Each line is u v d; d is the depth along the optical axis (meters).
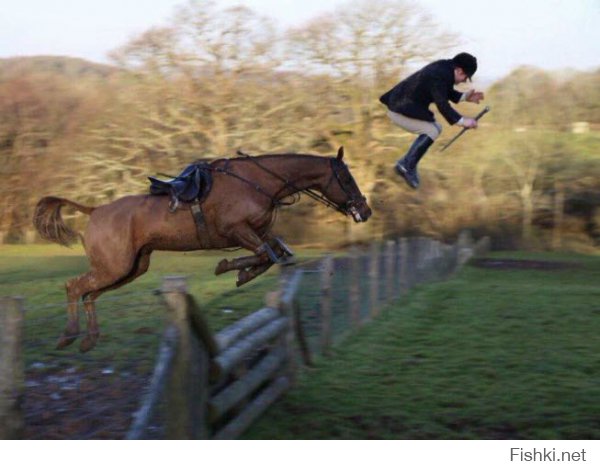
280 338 6.66
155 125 29.52
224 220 7.64
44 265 22.23
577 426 5.78
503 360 7.89
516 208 32.38
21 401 4.46
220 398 5.20
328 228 30.64
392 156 29.00
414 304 12.01
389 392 6.73
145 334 8.75
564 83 32.38
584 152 32.41
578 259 26.47
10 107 32.50
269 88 28.97
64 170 31.89
